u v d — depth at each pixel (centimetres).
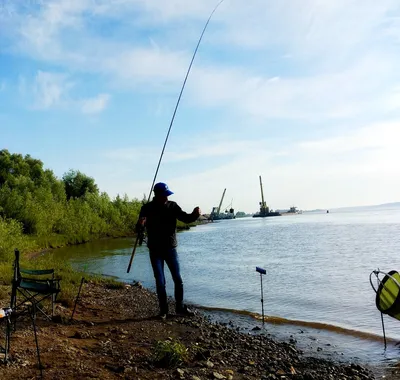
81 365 503
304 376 554
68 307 898
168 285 1444
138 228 806
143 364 530
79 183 7156
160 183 807
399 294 670
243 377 535
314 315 940
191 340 686
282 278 1495
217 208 16175
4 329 624
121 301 1052
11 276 1208
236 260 2141
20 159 6438
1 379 442
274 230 5403
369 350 682
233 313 975
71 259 2425
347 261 1950
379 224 5512
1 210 3681
